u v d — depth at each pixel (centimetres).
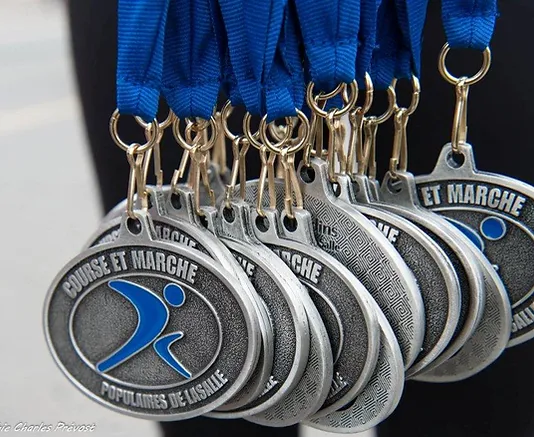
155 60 46
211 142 53
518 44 65
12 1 70
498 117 67
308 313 49
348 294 50
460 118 57
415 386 77
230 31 47
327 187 52
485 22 52
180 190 53
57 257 76
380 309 50
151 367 54
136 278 53
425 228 54
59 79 72
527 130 66
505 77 66
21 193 75
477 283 53
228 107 55
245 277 50
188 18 48
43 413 81
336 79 47
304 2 47
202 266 50
